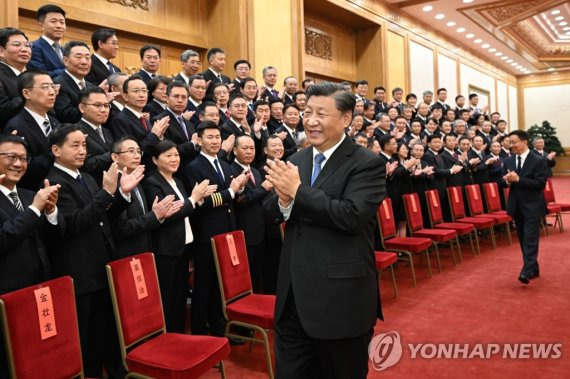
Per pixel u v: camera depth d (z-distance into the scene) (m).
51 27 3.87
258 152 4.50
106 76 4.22
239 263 3.18
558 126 20.20
